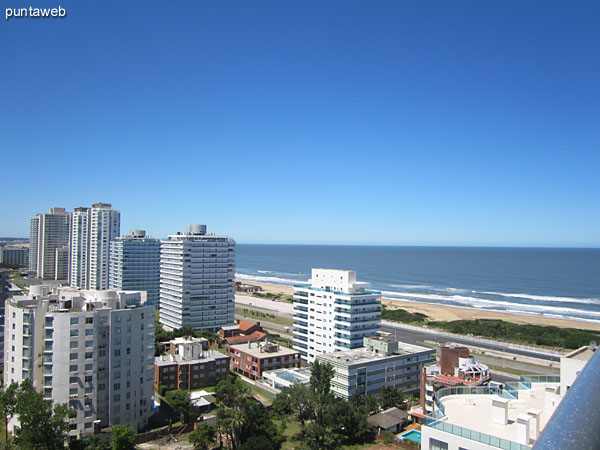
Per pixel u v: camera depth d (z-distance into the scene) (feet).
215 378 445.78
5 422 313.12
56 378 302.25
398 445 302.04
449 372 384.68
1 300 604.08
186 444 303.07
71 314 306.96
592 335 647.56
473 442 134.41
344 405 322.55
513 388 188.85
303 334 542.98
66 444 296.10
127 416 320.09
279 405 354.13
